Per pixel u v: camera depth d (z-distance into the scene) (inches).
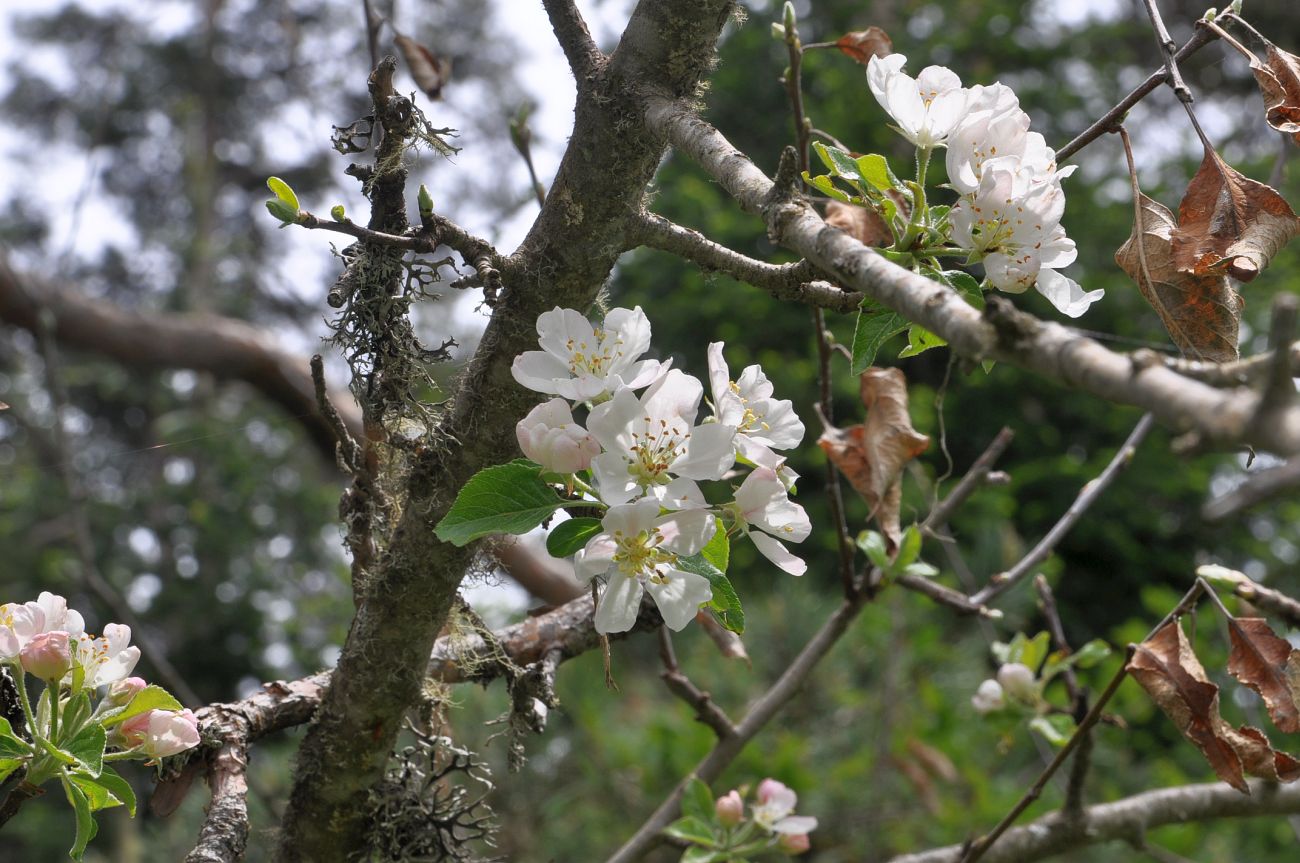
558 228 58.6
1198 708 64.5
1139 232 56.1
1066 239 52.6
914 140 54.7
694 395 50.3
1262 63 56.7
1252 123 433.7
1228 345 54.2
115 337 293.7
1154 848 96.0
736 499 50.3
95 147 188.5
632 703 216.2
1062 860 169.6
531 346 59.4
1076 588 426.0
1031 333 30.0
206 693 445.1
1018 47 504.7
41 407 500.7
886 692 183.5
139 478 555.2
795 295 54.5
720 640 86.6
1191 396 25.4
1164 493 412.5
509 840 185.8
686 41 57.3
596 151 57.8
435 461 60.0
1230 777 63.4
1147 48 534.0
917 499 225.9
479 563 68.0
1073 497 412.2
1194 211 55.9
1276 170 87.9
